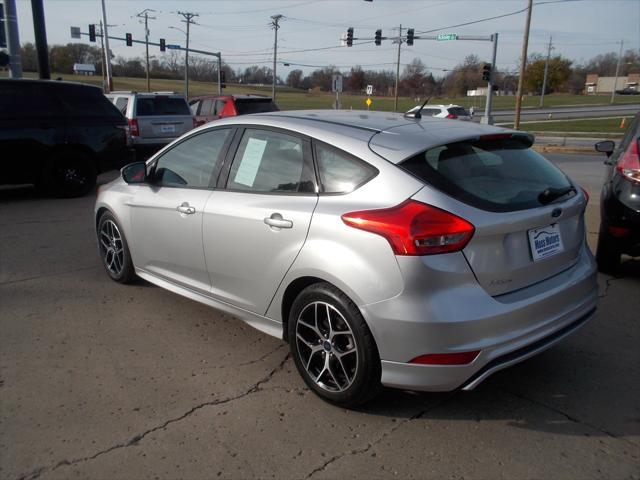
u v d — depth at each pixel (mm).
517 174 3324
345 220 3045
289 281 3375
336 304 3090
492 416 3230
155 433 3037
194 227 4070
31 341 4117
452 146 3213
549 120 47344
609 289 5273
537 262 3148
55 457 2832
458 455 2877
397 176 2996
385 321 2883
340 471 2748
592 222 8148
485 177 3143
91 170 9898
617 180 5324
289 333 3439
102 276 5547
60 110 9492
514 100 93500
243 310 3838
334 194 3213
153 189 4574
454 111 31906
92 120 9820
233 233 3734
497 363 2939
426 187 2930
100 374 3658
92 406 3285
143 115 13203
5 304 4809
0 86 9000
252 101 16562
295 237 3303
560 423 3168
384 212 2920
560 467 2785
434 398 3418
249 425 3121
